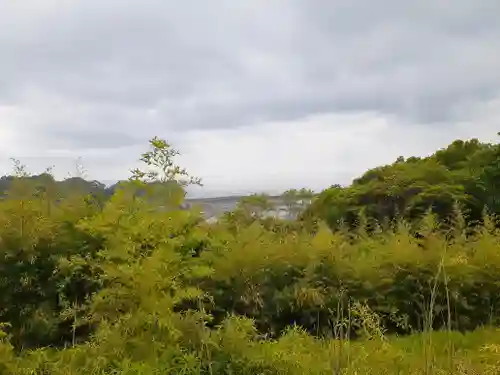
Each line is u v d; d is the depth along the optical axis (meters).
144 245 5.37
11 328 6.28
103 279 5.41
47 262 6.41
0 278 6.30
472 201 15.91
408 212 15.23
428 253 7.67
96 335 4.99
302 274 7.27
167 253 5.30
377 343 5.07
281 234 8.47
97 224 5.65
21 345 6.25
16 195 6.48
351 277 7.36
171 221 5.50
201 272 5.89
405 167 17.86
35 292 6.37
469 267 7.68
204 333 4.89
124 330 4.87
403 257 7.66
